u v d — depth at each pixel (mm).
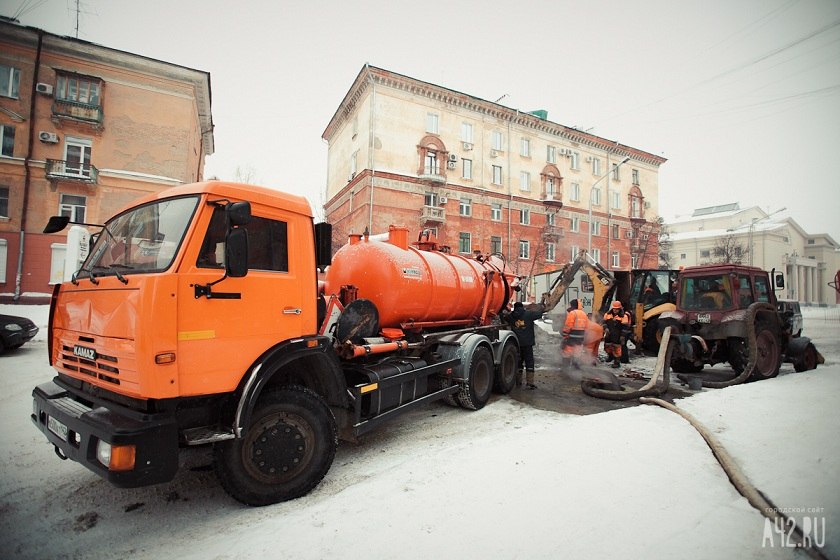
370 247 5520
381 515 2959
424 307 5855
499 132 33875
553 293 11758
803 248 39344
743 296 8359
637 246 42125
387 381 4520
